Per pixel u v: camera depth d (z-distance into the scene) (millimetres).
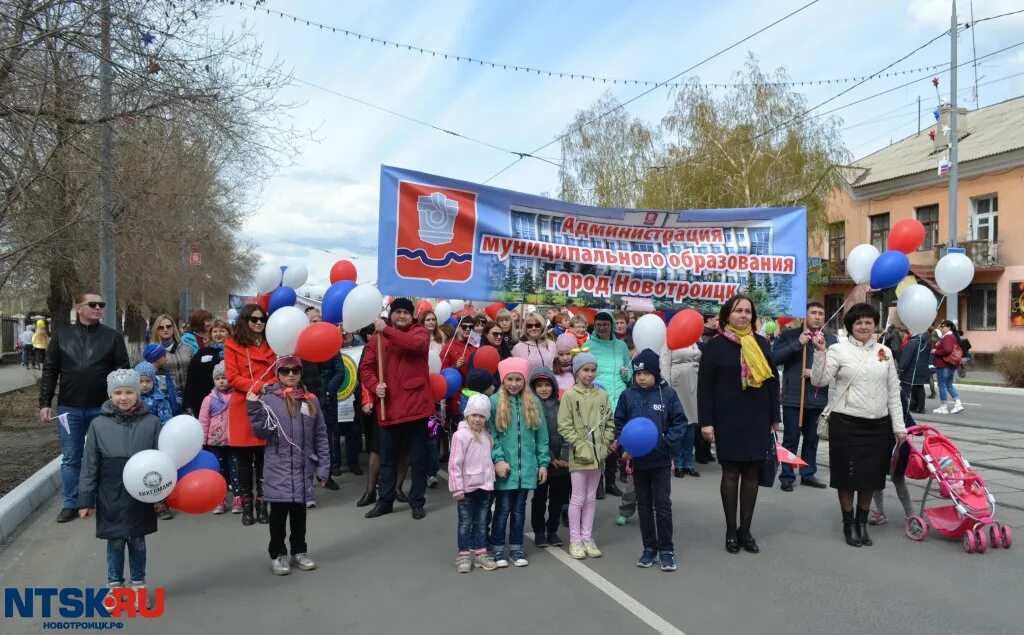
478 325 8609
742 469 5352
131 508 4348
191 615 4238
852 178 33438
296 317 5188
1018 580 4660
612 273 7848
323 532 6023
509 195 7469
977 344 27219
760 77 28438
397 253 7066
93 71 8133
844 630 3914
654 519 5160
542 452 5258
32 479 7266
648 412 5070
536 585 4691
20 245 10016
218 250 29922
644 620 4082
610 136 34000
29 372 25156
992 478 7430
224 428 7055
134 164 9586
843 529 5715
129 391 4406
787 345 7398
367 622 4102
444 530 6074
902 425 5395
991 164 26609
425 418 6477
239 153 10039
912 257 29906
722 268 8133
